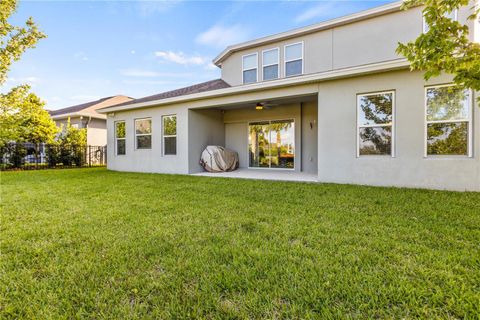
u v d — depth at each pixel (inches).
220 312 63.5
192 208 162.4
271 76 401.4
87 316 63.2
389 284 72.6
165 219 138.9
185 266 86.0
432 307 62.9
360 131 251.3
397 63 222.7
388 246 98.0
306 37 375.9
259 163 436.1
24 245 105.3
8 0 311.9
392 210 150.1
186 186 248.7
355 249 96.2
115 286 75.6
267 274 79.5
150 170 403.2
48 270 84.8
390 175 236.2
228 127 459.5
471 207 153.9
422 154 223.8
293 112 395.5
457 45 122.6
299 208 158.7
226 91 316.5
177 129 376.2
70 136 570.9
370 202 171.0
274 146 421.4
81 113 643.5
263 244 103.0
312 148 383.6
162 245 103.3
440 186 217.6
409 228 118.0
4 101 311.1
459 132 213.6
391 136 237.0
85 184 267.6
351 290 70.3
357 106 250.5
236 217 141.3
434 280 74.0
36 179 312.0
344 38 351.3
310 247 99.4
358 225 124.1
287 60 389.4
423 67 133.8
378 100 242.2
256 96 309.0
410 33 315.0
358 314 61.4
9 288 75.1
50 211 157.9
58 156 530.0
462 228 117.0
